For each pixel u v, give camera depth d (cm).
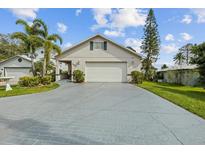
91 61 1936
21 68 2400
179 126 425
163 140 342
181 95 962
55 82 1847
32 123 452
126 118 495
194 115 530
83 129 404
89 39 1925
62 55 1959
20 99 828
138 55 1889
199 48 1342
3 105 685
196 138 351
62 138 352
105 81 1928
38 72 2256
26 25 1691
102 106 659
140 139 346
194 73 1819
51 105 681
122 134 372
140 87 1395
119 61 1916
